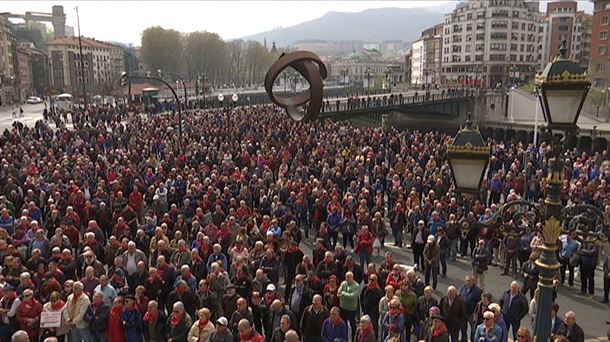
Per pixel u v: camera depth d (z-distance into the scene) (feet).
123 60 531.50
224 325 31.81
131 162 87.35
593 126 209.15
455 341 37.37
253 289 39.50
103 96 315.99
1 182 71.87
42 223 62.69
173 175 76.54
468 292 39.60
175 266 43.98
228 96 305.94
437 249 51.70
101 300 35.58
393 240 70.59
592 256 51.29
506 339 32.81
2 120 210.59
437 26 569.23
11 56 377.30
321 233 54.49
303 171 83.05
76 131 127.65
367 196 68.85
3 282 38.75
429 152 100.68
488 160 22.22
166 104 222.89
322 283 40.83
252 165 92.02
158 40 424.05
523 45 467.93
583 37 470.39
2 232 47.47
